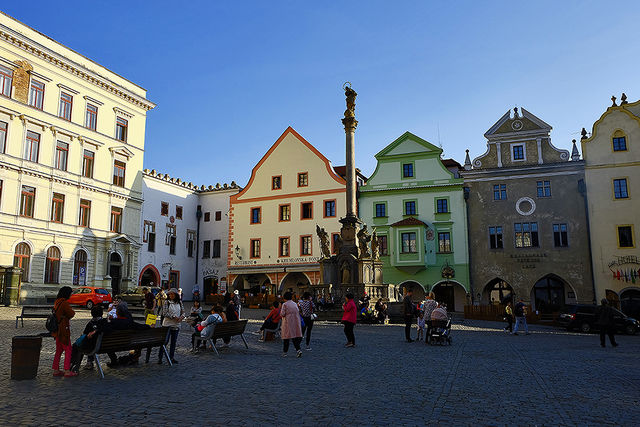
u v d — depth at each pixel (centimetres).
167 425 704
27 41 3856
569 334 2781
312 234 5103
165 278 5456
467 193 4622
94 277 4350
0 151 3691
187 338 1897
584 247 4259
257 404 836
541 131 4534
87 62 4459
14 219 3744
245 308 4678
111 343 1092
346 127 3278
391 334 2258
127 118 4850
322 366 1268
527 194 4478
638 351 1811
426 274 4616
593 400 909
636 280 4075
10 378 1028
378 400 880
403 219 4778
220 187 6106
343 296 3042
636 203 4197
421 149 4866
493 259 4469
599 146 4372
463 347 1809
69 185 4197
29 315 2034
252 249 5334
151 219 5338
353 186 3222
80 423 706
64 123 4175
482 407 841
